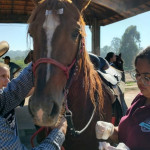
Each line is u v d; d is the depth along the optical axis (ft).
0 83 5.44
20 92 5.01
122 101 8.94
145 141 3.73
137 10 20.85
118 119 7.94
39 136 6.82
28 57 6.80
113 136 4.97
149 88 3.73
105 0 20.36
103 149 4.30
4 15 26.50
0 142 3.71
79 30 4.94
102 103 6.71
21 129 14.89
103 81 7.64
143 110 3.92
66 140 6.27
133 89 34.40
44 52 4.58
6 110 4.87
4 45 5.83
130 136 4.01
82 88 6.04
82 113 6.18
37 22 4.77
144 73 3.68
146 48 3.84
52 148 4.05
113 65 19.63
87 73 6.22
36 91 4.30
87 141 6.45
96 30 26.78
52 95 4.36
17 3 23.15
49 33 4.61
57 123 4.58
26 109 20.80
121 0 19.75
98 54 27.07
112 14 24.08
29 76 5.17
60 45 4.66
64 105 5.17
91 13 25.81
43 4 4.96
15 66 16.85
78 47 5.24
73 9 5.06
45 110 4.14
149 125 3.74
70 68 5.04
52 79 4.46
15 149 3.82
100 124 4.65
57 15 4.71
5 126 3.82
